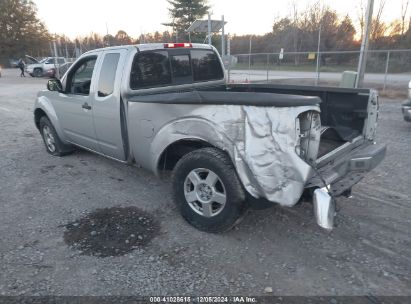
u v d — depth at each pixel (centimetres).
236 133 308
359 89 392
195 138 345
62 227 378
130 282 290
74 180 516
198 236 357
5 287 286
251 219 390
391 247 336
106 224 382
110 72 435
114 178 521
